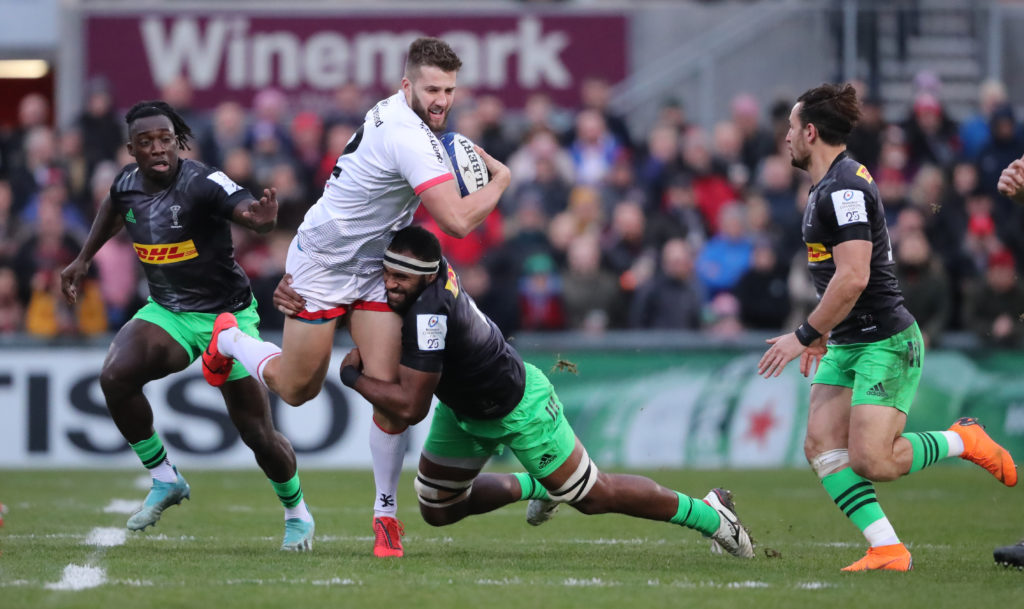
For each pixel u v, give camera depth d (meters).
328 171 51.00
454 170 21.02
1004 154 51.84
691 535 27.08
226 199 22.59
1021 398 43.84
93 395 43.56
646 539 26.30
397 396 20.59
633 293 46.53
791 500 34.06
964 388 43.81
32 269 47.91
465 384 20.80
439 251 20.61
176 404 42.94
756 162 52.56
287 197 47.25
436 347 20.38
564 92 61.00
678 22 61.19
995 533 27.34
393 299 20.66
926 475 42.62
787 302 45.91
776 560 22.78
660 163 51.84
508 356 21.00
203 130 58.06
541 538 26.39
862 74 59.41
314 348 21.44
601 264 47.34
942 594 18.50
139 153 22.50
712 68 60.62
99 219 23.98
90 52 61.38
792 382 43.88
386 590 18.45
